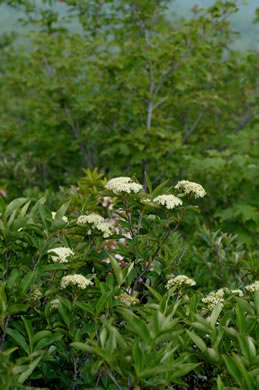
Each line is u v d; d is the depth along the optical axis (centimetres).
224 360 148
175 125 826
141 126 716
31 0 752
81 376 187
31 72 778
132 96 706
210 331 168
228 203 698
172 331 144
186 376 194
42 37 748
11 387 145
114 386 166
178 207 219
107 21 764
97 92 754
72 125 766
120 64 671
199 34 662
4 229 187
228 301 210
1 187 568
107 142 684
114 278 218
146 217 254
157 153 659
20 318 193
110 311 185
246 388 143
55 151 781
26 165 788
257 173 580
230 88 784
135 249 229
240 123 795
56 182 848
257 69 743
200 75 729
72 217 251
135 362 138
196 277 380
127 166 795
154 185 689
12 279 190
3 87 858
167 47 641
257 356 151
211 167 637
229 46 710
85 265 237
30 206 395
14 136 799
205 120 818
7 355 139
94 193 392
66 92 785
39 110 810
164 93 787
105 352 141
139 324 143
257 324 175
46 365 184
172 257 240
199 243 491
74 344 146
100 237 241
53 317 196
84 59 742
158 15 700
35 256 207
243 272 348
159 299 187
